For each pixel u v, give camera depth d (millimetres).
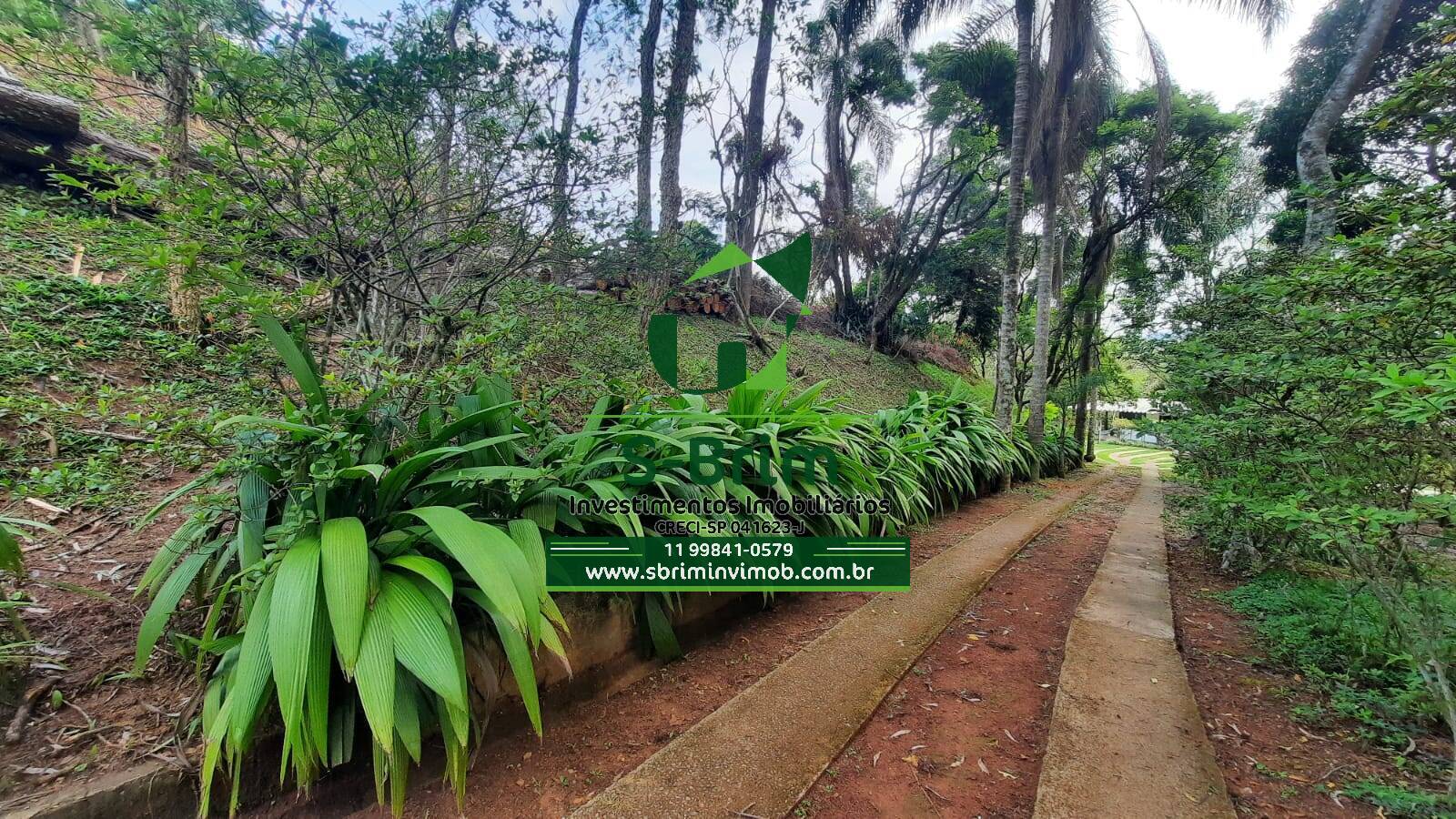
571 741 1537
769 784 1357
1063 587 3021
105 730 1205
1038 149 7188
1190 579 3240
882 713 1723
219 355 1660
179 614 1524
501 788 1338
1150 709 1698
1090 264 9602
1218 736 1604
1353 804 1316
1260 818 1262
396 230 1918
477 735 1320
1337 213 2432
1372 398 1328
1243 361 2115
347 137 1814
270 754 1222
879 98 9922
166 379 2432
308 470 1373
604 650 1823
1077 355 11055
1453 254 1422
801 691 1792
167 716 1273
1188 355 2932
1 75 3148
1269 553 3127
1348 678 1847
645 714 1681
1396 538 1591
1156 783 1362
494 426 1735
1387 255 1594
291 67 1633
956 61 8461
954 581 2957
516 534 1429
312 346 1867
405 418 1784
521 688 1196
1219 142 8258
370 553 1275
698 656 2064
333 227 1743
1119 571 3264
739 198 8039
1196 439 2922
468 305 2277
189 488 1396
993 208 11648
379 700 1023
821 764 1436
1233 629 2447
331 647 1128
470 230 1957
